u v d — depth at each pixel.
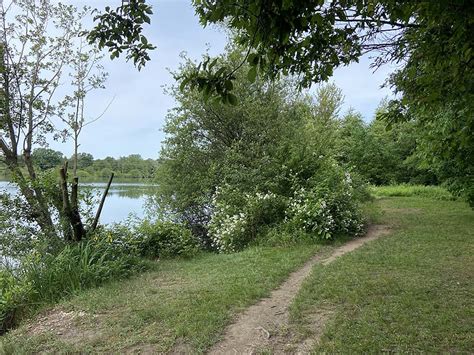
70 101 9.55
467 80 3.64
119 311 5.00
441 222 10.55
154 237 8.90
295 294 5.19
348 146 25.69
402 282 5.27
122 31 3.47
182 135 13.40
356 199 10.95
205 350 3.78
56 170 8.12
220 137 13.76
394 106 5.29
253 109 12.80
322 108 21.17
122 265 6.93
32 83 9.11
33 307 5.55
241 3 2.41
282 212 10.00
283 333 4.02
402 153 25.25
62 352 3.98
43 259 6.44
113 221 8.80
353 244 8.39
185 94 12.92
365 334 3.78
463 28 2.79
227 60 13.01
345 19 3.19
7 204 7.46
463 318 4.07
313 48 3.73
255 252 8.09
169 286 6.05
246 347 3.79
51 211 7.74
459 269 5.88
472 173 11.00
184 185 12.68
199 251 9.22
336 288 5.14
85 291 5.95
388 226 10.37
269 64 3.45
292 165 11.37
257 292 5.22
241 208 10.41
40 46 9.16
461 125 5.40
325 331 3.90
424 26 3.32
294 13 2.36
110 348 3.97
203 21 3.05
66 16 9.41
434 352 3.40
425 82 3.72
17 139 8.91
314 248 7.97
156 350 3.86
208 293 5.39
